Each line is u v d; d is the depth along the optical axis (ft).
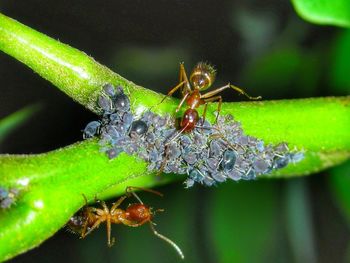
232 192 0.25
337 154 0.23
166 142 0.21
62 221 0.19
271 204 0.25
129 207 0.27
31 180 0.19
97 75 0.20
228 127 0.21
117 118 0.20
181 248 0.26
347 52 0.25
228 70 0.33
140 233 0.27
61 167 0.19
